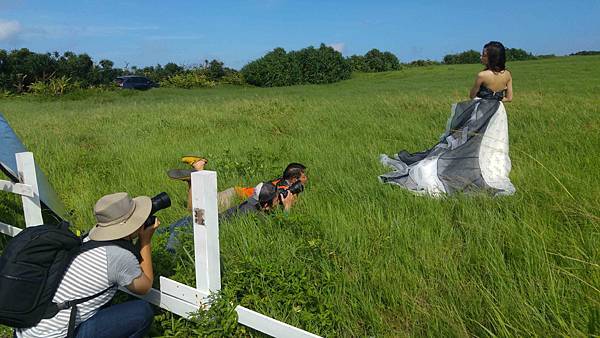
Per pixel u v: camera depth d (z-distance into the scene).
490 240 4.50
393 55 63.84
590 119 9.75
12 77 41.34
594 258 3.91
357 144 9.45
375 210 5.51
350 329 3.61
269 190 5.57
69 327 2.98
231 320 3.49
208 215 3.50
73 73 45.38
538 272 3.92
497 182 6.40
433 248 4.52
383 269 4.23
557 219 4.84
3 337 3.88
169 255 4.52
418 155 7.89
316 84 48.44
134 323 3.25
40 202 5.32
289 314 3.80
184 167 8.41
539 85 23.12
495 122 6.73
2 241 5.81
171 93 36.72
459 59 75.31
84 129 13.16
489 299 3.56
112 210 3.24
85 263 3.09
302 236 4.88
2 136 5.73
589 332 3.13
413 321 3.63
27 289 2.85
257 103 16.11
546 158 7.16
